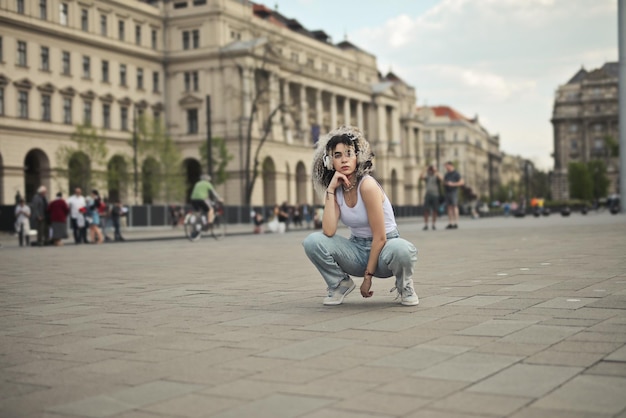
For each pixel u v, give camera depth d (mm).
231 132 77750
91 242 31484
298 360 5098
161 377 4766
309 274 12055
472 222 45656
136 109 76812
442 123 181375
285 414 3854
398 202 114312
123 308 8336
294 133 89062
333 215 7668
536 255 13891
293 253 18391
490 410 3807
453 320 6547
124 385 4598
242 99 76938
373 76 116750
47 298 9570
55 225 28672
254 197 77688
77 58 69812
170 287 10562
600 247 15328
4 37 62469
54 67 67312
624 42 35156
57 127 67125
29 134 64125
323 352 5332
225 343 5844
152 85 79000
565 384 4262
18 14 63281
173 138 79875
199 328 6648
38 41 65688
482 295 8234
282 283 10648
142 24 77688
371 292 7688
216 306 8195
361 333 6047
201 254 19156
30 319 7633
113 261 17188
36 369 5145
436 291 8789
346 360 5039
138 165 67938
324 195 7902
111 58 73750
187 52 79312
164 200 67188
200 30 78875
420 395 4113
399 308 7457
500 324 6242
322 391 4270
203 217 29703
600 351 5062
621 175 37469
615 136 169125
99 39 71812
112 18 73625
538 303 7414
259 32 84938
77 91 69500
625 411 3746
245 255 18062
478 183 179500
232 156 70875
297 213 61062
